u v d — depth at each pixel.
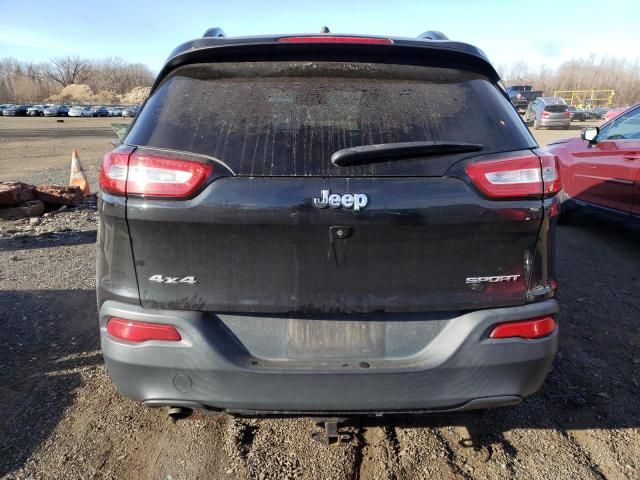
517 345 2.13
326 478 2.42
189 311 2.08
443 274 2.08
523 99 36.94
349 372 2.05
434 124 2.18
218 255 2.04
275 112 2.19
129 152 2.09
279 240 2.02
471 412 2.88
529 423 2.84
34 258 5.75
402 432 2.75
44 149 21.14
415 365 2.08
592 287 4.81
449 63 2.44
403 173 2.03
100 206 2.13
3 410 2.91
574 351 3.60
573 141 6.99
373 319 2.12
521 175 2.09
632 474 2.48
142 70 125.44
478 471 2.48
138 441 2.67
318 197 1.98
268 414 2.16
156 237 2.04
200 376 2.08
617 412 2.94
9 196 7.59
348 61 2.38
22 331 3.87
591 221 7.23
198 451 2.60
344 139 2.11
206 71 2.36
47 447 2.62
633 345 3.69
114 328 2.13
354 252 2.03
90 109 57.16
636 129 5.71
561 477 2.45
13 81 106.00
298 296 2.06
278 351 2.11
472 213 2.04
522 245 2.12
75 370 3.34
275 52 2.38
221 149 2.07
